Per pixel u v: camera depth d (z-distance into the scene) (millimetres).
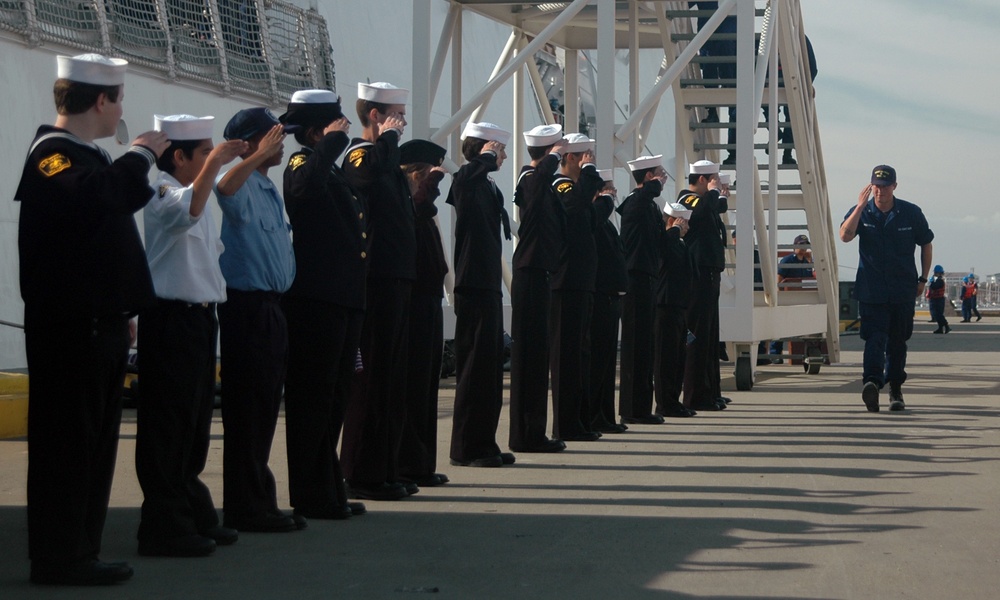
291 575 4723
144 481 5113
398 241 6527
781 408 11875
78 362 4500
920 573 4777
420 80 12891
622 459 8188
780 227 16562
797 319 15656
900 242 11141
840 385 14812
